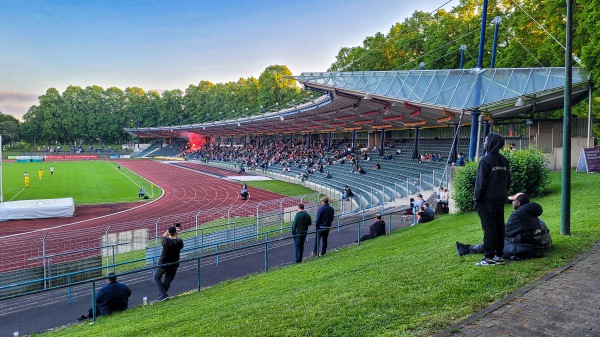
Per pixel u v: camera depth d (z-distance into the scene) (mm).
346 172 50812
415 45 58375
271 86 124438
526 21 36281
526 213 8039
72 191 51500
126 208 39250
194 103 176500
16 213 33594
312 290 8555
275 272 13281
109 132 184250
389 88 29438
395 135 68812
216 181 63375
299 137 104062
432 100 26906
